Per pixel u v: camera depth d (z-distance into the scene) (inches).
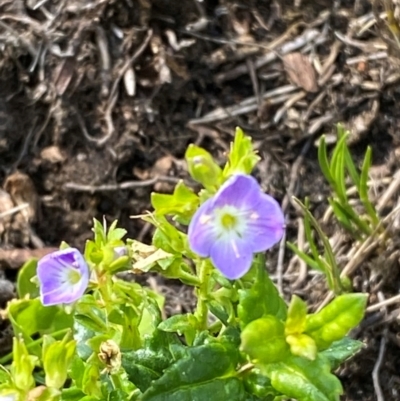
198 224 2.5
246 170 2.7
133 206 5.0
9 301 4.6
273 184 5.0
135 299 3.0
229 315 3.0
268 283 2.7
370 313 4.5
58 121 5.0
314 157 5.0
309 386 2.6
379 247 4.6
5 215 4.9
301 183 5.0
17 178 4.9
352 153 5.0
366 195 4.5
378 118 5.0
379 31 5.0
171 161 5.0
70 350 2.7
